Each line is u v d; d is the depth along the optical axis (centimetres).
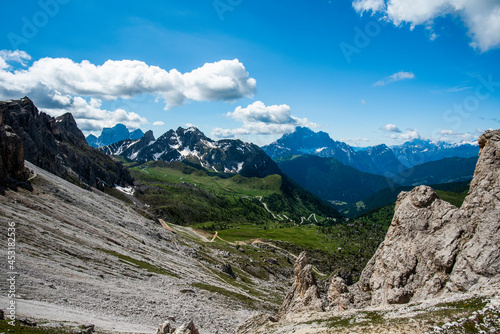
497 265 4609
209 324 7756
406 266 5688
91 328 4609
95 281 7556
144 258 11869
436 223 5828
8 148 12556
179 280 10925
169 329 4719
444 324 3384
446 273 5194
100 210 16038
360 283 6688
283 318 6450
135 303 7194
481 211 5291
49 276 6550
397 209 6600
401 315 3978
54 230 9762
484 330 3186
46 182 14800
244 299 11431
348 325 4112
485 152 5744
